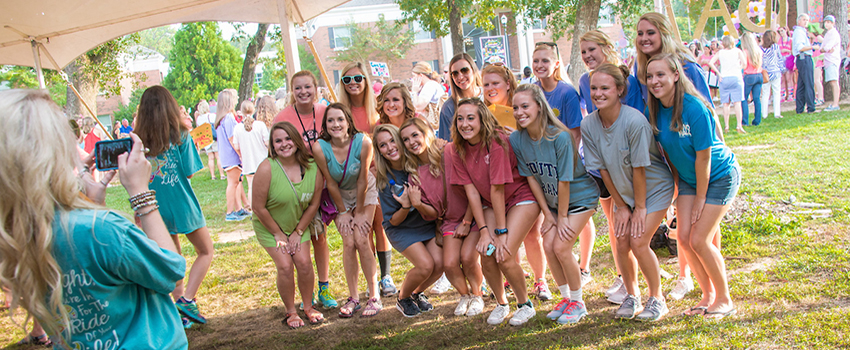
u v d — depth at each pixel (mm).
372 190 4168
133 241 1592
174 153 3908
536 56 4031
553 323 3588
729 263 4211
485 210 3764
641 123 3213
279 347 3695
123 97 40312
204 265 4184
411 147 3689
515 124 3889
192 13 6715
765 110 11195
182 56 39719
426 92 5855
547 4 20672
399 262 5363
